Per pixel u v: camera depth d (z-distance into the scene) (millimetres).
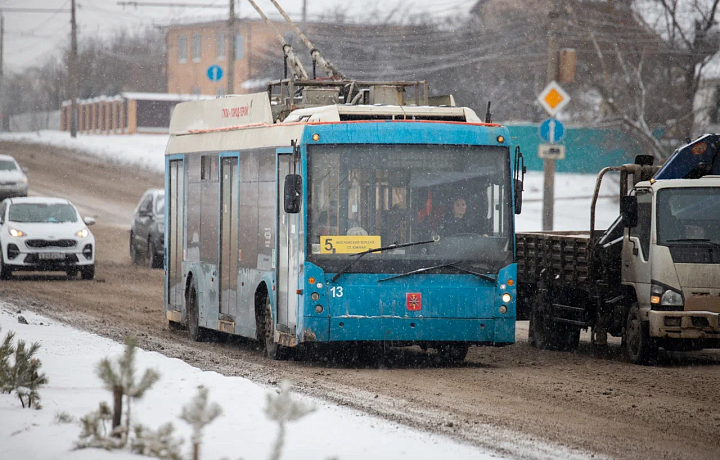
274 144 46062
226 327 51000
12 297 71188
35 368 30219
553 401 35406
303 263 42625
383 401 34656
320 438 26406
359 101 51594
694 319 45469
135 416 27797
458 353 46875
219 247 52281
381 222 43125
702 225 46406
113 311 65875
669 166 48438
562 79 85250
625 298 49406
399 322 42750
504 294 43625
